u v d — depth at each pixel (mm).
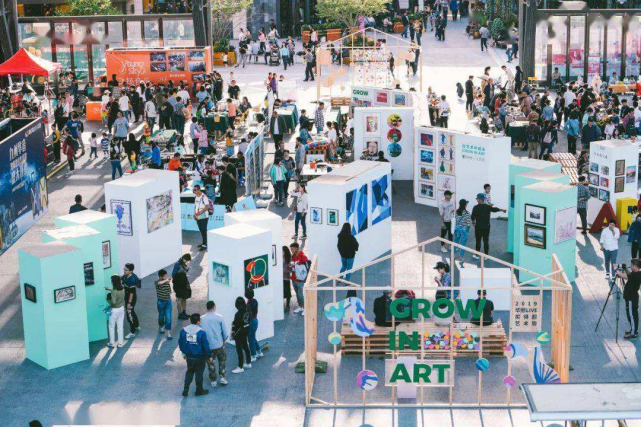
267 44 59000
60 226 22234
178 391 19000
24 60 41375
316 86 50062
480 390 18203
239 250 20469
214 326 18828
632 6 55156
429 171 30422
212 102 42594
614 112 37531
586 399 13547
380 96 39031
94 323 21359
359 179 24641
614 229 23531
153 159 32781
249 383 19281
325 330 21734
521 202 23609
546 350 20469
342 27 62094
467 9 71062
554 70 47875
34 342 20281
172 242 25812
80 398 18766
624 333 21172
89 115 44062
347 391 18984
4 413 18188
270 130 38500
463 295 22391
